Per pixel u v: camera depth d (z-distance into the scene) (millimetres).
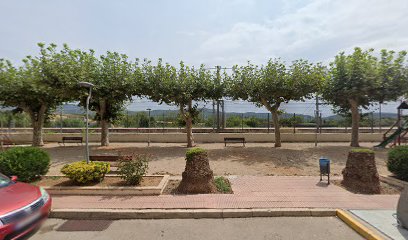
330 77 13562
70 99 13734
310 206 5012
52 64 11383
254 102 14062
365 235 3904
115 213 4711
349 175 6414
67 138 15047
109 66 12094
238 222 4492
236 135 16516
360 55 12734
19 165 6262
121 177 6297
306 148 13305
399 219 4055
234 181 6984
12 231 3459
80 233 4086
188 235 3998
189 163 6070
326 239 3844
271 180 7094
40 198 4188
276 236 3939
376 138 17656
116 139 16844
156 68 12188
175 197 5551
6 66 13117
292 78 11883
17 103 13805
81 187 5820
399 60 12461
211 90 12695
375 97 13211
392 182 6727
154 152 12141
